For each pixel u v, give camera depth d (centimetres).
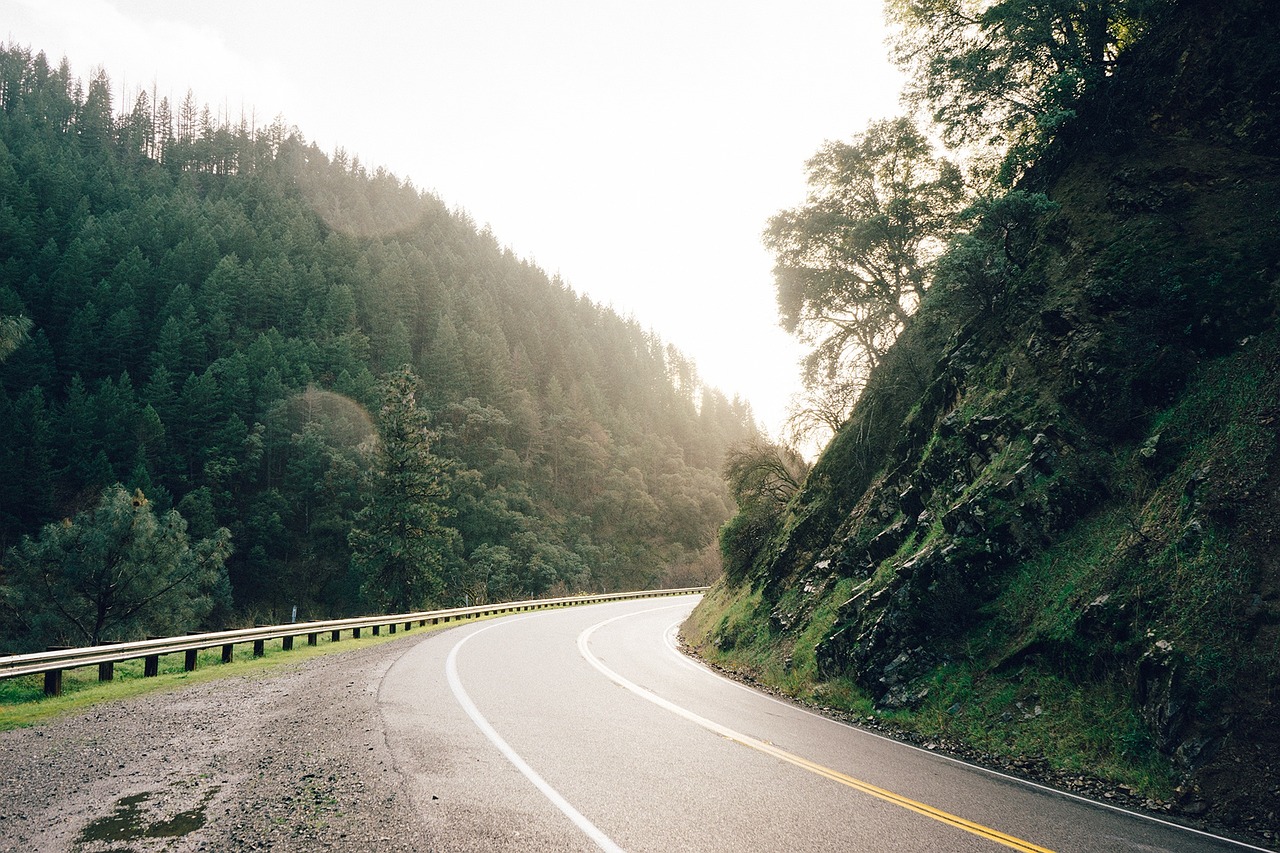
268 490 7438
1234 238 1222
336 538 7219
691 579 8494
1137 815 646
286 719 824
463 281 15488
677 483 11881
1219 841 588
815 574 1858
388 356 10144
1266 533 838
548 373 14100
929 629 1190
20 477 5662
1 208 8606
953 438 1512
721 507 11256
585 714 910
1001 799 652
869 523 1761
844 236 2677
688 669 1573
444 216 19950
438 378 10562
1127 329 1252
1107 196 1502
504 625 2431
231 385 7938
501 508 8356
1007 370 1480
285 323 10069
